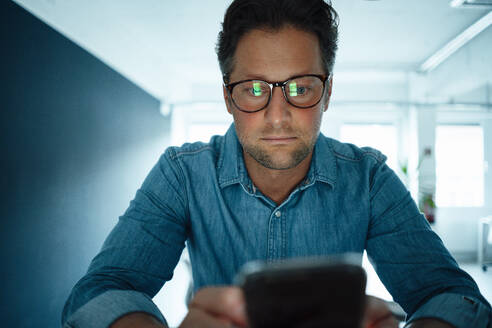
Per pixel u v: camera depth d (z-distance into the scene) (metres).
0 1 2.81
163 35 5.11
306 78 0.64
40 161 3.27
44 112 3.33
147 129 5.92
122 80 5.00
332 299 0.25
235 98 0.67
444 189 7.16
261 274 0.25
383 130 7.52
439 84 6.56
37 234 3.22
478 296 0.63
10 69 2.91
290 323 0.25
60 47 3.58
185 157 0.87
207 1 4.06
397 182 0.86
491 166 7.07
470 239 6.94
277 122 0.65
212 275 0.81
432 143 6.86
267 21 0.62
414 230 0.76
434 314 0.57
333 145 0.90
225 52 0.69
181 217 0.84
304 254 0.81
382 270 0.78
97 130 4.31
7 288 2.87
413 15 4.41
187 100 7.42
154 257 0.74
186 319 0.38
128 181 5.19
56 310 3.47
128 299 0.56
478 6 4.09
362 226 0.82
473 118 7.12
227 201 0.83
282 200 0.84
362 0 4.04
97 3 4.01
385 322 0.38
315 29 0.64
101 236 4.37
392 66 6.43
